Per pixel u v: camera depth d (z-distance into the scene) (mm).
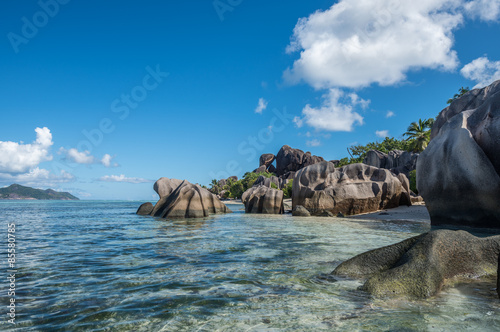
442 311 3910
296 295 4676
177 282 5445
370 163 57312
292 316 3844
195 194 22500
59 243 10125
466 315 3787
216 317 3848
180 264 6902
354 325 3531
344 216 23875
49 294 4789
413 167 46781
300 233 12727
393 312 3914
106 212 33312
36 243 10109
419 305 4129
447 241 5234
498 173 12945
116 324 3658
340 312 3951
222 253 8227
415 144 49625
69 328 3555
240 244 9781
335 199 24688
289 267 6551
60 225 16844
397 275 4777
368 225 16438
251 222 18359
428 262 4816
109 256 7855
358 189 25156
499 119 13062
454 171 14109
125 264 6910
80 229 14664
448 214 14719
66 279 5664
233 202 82938
